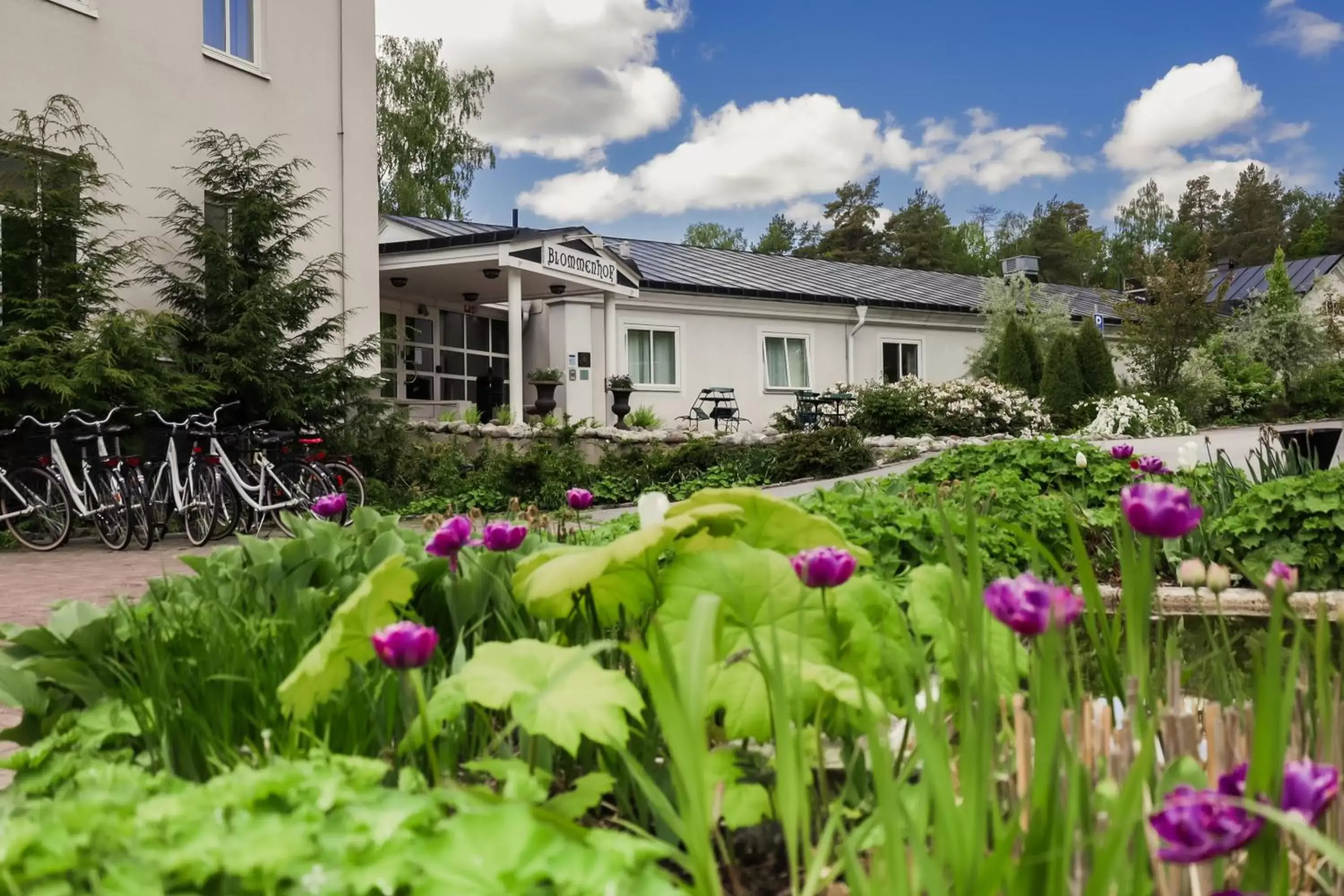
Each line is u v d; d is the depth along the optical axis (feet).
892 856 3.27
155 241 37.81
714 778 4.59
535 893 3.31
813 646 5.39
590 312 65.51
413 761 5.00
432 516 10.89
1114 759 4.09
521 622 6.97
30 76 33.63
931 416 62.03
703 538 6.03
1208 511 16.51
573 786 5.42
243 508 30.19
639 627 6.38
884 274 97.30
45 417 30.55
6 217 30.86
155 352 33.01
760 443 47.78
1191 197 309.63
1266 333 96.84
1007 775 4.68
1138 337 82.79
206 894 3.43
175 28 38.75
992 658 5.06
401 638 4.50
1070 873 3.68
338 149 46.50
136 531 29.25
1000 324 82.53
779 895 4.70
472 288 59.82
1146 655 5.30
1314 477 15.51
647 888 3.26
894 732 6.77
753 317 72.69
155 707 5.23
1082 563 5.93
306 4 44.78
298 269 44.06
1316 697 4.99
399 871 3.33
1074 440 25.25
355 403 40.24
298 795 3.87
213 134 39.52
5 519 28.48
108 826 3.43
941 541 13.34
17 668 5.96
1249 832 2.91
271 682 5.61
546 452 42.22
